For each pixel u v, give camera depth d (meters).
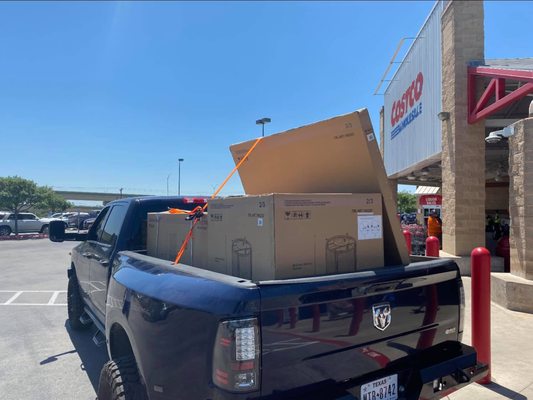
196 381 2.20
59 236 5.61
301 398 2.19
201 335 2.18
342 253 2.72
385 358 2.58
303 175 3.53
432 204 17.09
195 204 4.63
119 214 4.57
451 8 11.12
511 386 4.14
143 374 2.61
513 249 7.31
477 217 10.83
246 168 4.05
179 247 3.47
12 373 4.82
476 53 10.88
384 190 3.00
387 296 2.59
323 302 2.28
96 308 4.60
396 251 3.05
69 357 5.31
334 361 2.32
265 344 2.09
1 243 26.06
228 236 2.81
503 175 21.75
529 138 6.80
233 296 2.11
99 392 2.98
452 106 11.10
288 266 2.50
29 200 37.19
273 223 2.46
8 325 6.78
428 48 13.92
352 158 3.10
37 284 10.73
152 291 2.62
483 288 4.12
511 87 11.18
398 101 19.02
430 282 2.86
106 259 4.28
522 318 6.34
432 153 13.60
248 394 2.04
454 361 2.84
